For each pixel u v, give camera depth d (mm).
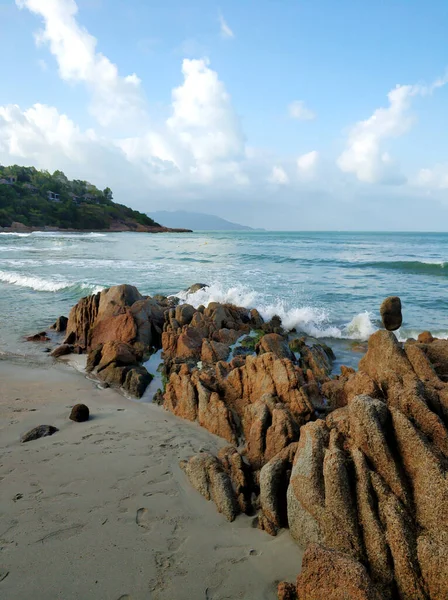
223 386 8289
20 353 13133
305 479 4652
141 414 8469
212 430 7535
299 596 3863
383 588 3854
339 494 4293
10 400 9070
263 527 4953
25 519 4973
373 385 6328
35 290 23188
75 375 11141
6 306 19344
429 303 20953
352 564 3652
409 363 7508
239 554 4551
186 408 8250
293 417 6473
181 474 6047
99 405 8984
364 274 31406
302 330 15648
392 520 4020
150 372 11125
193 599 3973
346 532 4176
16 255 42719
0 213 116938
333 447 4707
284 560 4461
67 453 6625
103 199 180250
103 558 4418
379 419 4668
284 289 23984
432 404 5453
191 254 47844
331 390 7852
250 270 32875
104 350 11453
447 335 14984
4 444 6906
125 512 5172
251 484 5633
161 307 16016
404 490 4277
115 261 38844
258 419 6566
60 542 4617
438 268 35062
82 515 5086
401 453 4543
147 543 4664
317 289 24266
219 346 11719
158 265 35750
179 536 4805
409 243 84000
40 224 127062
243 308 16375
